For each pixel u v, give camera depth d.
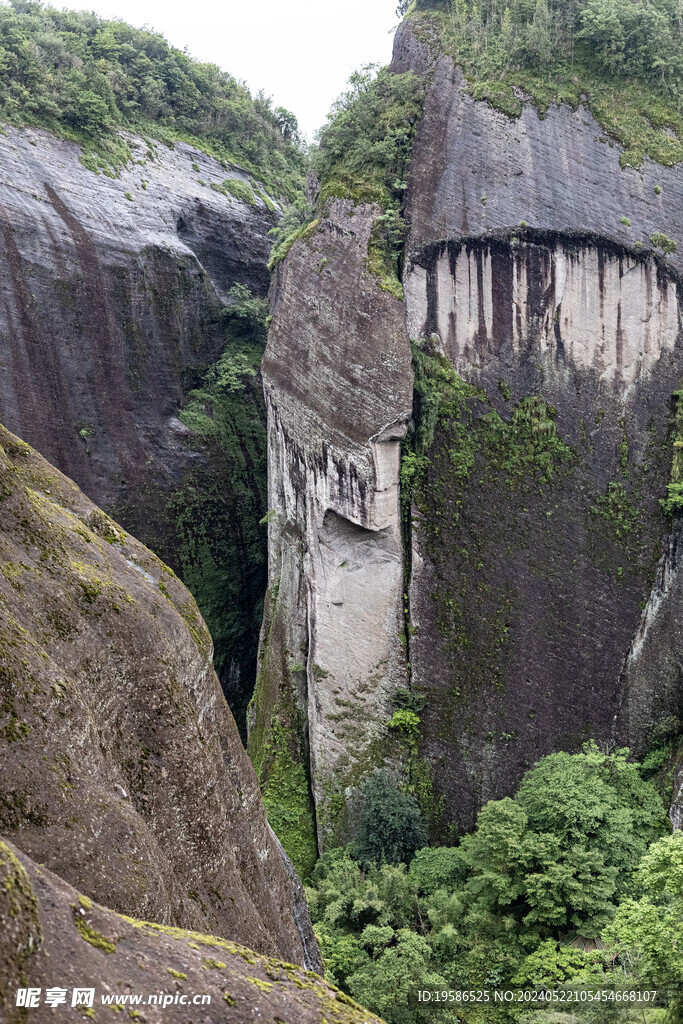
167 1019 5.56
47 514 9.46
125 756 8.45
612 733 24.42
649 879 14.03
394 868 22.83
